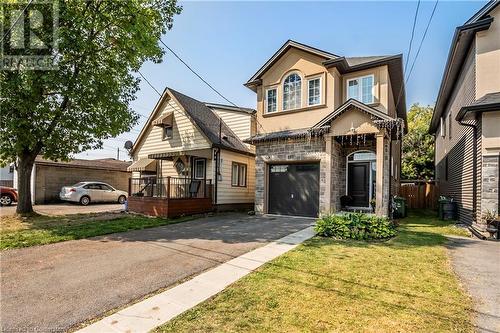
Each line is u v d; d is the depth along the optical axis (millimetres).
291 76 13219
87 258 5965
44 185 19234
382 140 10023
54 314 3537
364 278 4758
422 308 3715
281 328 3197
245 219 11781
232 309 3650
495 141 8797
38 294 4133
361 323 3316
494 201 8672
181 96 17141
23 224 9945
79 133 11453
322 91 12258
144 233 8695
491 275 5004
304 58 12820
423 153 27156
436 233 8961
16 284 4508
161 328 3203
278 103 13414
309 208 12180
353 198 12625
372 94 12094
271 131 13508
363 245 7098
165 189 12898
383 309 3668
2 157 10789
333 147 11289
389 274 4961
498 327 3270
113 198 19953
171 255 6215
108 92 11109
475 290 4344
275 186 13133
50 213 13305
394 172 14672
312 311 3592
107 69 11258
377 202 9984
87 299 3975
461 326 3285
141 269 5277
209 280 4707
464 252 6559
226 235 8383
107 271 5156
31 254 6258
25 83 9180
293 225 10188
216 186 14453
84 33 10203
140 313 3568
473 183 9773
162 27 11906
